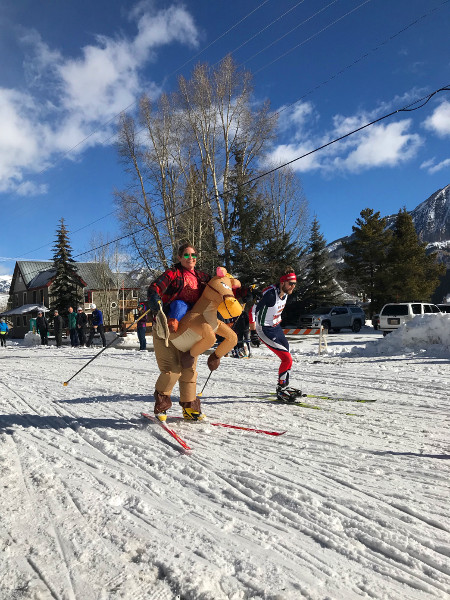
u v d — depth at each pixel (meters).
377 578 2.23
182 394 5.38
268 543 2.55
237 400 6.67
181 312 5.04
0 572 2.29
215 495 3.22
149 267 30.98
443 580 2.19
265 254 34.31
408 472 3.56
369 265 47.53
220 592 2.10
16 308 55.88
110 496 3.21
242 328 14.60
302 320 32.59
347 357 13.36
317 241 43.75
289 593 2.08
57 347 22.12
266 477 3.50
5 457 4.09
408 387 7.55
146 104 30.72
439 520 2.74
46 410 6.30
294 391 6.44
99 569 2.30
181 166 31.44
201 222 30.02
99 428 5.11
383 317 21.81
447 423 5.13
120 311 39.47
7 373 11.16
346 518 2.82
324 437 4.60
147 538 2.60
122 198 31.23
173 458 4.04
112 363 12.84
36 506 3.06
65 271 42.66
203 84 29.28
